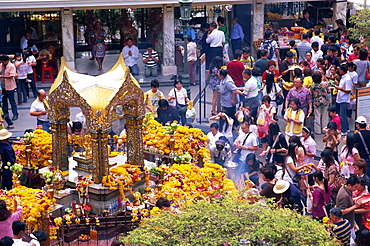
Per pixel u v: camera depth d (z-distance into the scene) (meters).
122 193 13.38
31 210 11.84
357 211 12.80
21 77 22.67
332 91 20.50
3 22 27.70
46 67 25.19
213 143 16.22
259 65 21.53
